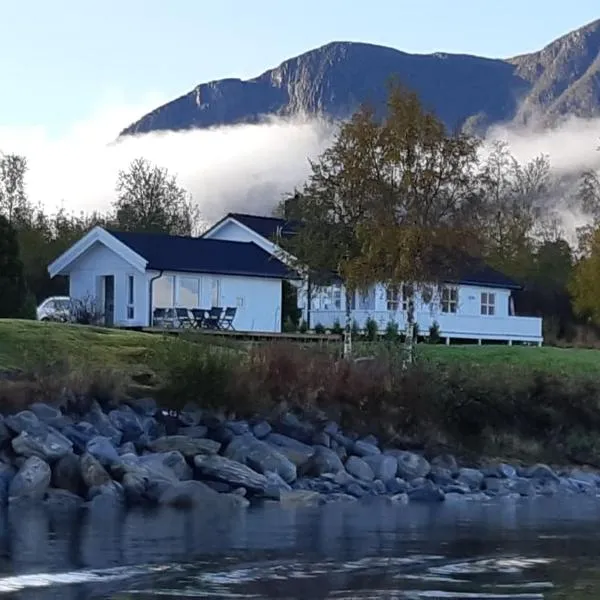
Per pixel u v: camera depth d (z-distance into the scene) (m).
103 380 38.59
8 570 20.47
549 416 48.25
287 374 42.34
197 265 64.50
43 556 21.92
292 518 29.66
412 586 20.03
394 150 52.44
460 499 37.78
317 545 24.50
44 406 35.84
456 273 53.72
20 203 100.44
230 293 66.00
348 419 42.97
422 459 41.91
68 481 32.03
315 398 42.62
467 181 53.34
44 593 18.67
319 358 43.97
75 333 45.88
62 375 37.94
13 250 57.56
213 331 55.09
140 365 42.81
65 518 27.98
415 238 51.25
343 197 53.44
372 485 38.53
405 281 52.09
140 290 63.69
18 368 39.19
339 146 53.81
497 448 46.22
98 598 18.38
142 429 37.19
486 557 23.52
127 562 21.52
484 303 78.75
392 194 52.56
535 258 105.56
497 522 30.28
